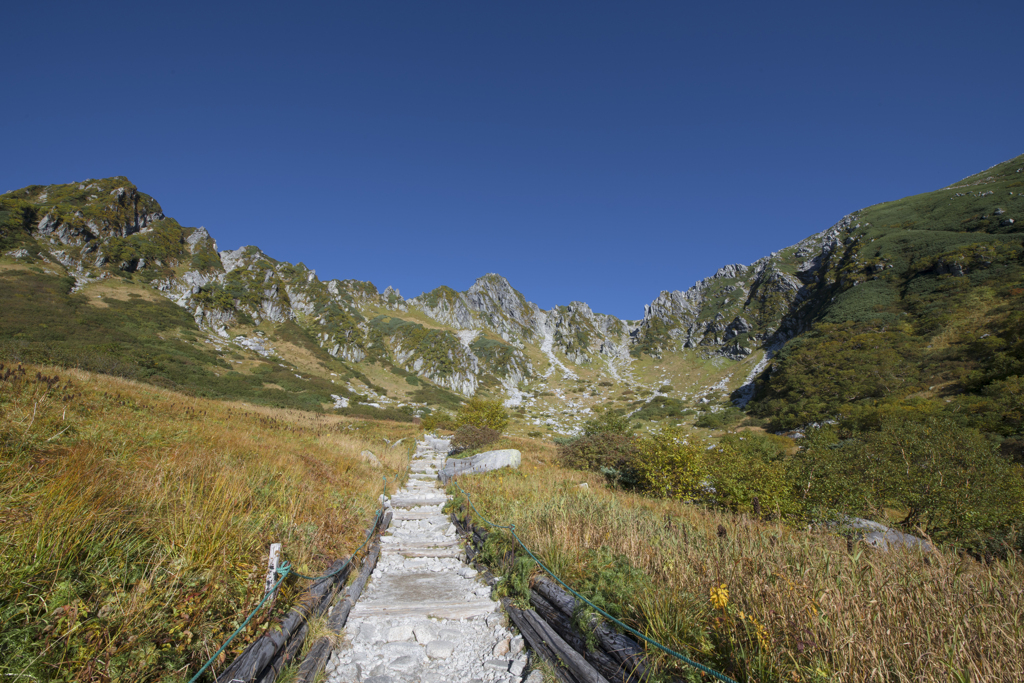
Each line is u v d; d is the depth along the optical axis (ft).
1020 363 135.13
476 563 21.36
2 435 15.17
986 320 192.24
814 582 10.05
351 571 18.86
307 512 20.11
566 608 12.35
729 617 9.34
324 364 327.88
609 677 9.58
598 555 14.97
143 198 418.31
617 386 512.63
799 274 512.63
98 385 35.53
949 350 184.55
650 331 648.38
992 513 29.07
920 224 367.04
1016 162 426.51
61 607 8.09
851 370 209.87
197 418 36.17
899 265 308.81
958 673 6.88
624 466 50.52
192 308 306.76
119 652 8.09
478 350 572.10
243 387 210.79
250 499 17.88
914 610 8.84
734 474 36.27
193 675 8.70
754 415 247.29
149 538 11.70
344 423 107.65
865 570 10.77
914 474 33.30
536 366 626.23
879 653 7.39
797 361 262.67
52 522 10.18
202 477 17.72
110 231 355.77
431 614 15.87
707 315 599.98
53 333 182.60
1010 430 92.38
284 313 382.22
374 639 14.01
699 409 329.52
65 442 17.12
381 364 399.65
